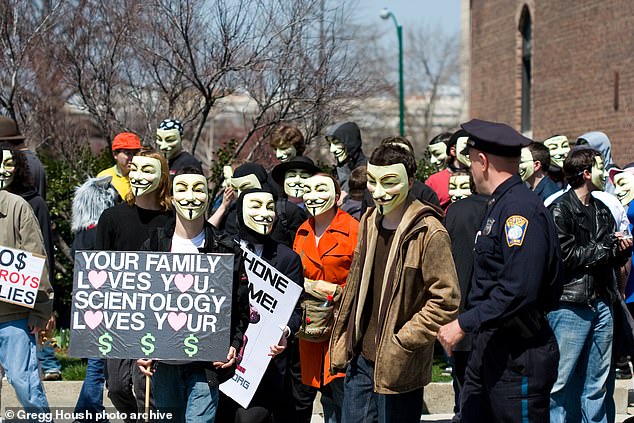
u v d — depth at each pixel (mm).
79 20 13617
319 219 8008
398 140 8977
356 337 6617
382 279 6551
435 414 9797
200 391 6418
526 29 25625
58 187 12992
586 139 10945
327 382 7441
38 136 14523
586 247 7590
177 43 13414
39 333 7707
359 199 9320
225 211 9156
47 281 7402
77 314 6332
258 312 6836
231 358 6500
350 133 10836
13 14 13594
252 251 7230
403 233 6355
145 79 14109
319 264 7758
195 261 6332
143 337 6316
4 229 7316
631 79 19531
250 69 13594
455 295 6254
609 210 7930
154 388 6574
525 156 9516
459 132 9625
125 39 13453
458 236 8117
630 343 8047
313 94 13680
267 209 7199
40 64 13898
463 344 7656
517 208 6090
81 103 14461
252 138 15906
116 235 7500
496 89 27359
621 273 8500
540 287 6020
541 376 6164
